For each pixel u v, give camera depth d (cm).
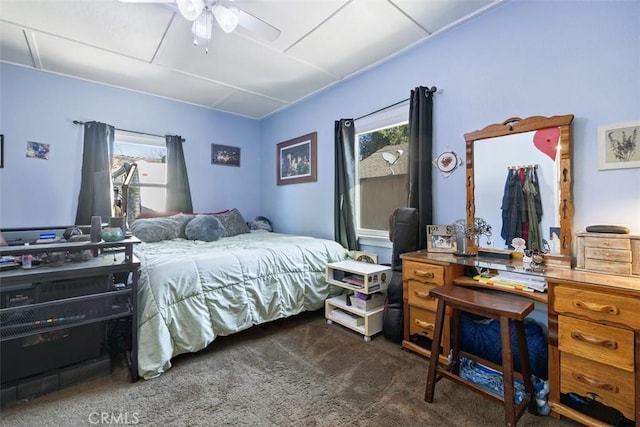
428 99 239
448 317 186
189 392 160
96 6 198
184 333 187
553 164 178
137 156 352
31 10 202
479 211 210
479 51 212
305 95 361
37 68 286
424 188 235
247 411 146
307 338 228
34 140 287
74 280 162
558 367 141
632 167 153
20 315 145
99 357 174
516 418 128
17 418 139
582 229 168
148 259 205
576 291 135
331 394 159
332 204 337
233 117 427
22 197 282
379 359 196
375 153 295
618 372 126
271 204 430
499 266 172
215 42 243
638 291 119
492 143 204
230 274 213
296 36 235
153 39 238
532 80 187
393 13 208
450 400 154
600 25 163
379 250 290
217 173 411
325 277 270
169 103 369
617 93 158
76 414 142
